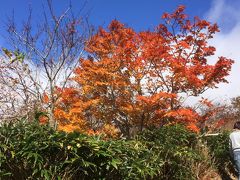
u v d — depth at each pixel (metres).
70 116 9.84
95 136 6.30
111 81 10.01
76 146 5.61
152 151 7.47
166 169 7.95
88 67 10.11
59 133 5.59
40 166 5.25
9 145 5.30
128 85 10.09
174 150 8.03
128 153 6.39
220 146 9.88
